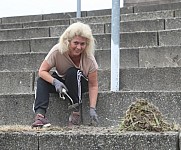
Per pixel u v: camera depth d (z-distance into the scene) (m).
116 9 5.88
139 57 7.21
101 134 4.31
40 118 5.03
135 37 7.86
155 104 5.30
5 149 4.55
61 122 5.46
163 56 7.10
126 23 8.73
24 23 10.34
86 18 9.73
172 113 5.24
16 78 6.88
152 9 10.55
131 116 4.58
